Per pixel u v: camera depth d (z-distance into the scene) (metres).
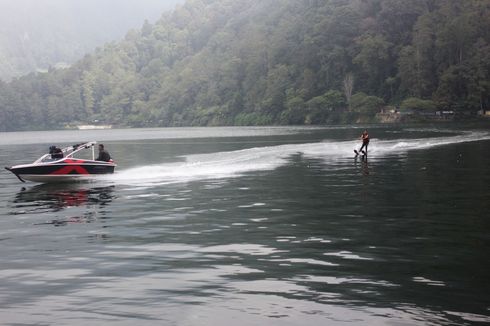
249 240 10.43
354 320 6.33
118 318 6.55
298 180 20.55
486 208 13.30
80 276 8.27
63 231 11.66
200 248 9.86
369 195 16.06
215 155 36.06
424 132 62.62
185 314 6.62
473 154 30.56
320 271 8.28
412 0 136.75
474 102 109.62
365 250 9.49
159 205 15.14
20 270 8.66
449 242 9.94
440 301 6.89
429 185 17.88
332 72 142.62
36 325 6.38
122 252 9.68
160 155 38.31
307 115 137.12
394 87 130.25
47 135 132.00
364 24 142.25
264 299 7.08
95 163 22.98
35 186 21.06
